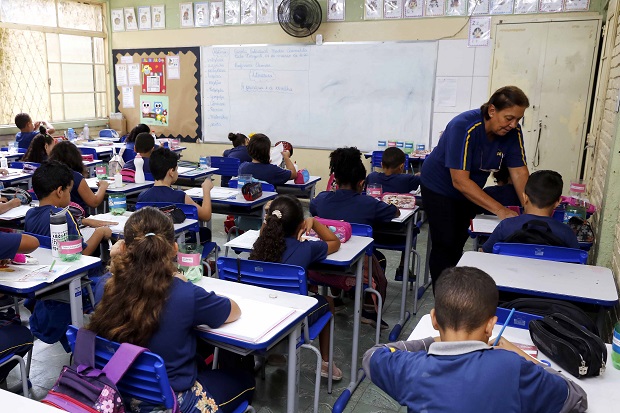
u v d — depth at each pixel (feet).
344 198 9.82
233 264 7.19
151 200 10.77
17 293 6.38
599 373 4.50
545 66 17.92
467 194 8.54
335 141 21.79
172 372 4.90
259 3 21.99
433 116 20.02
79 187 11.27
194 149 24.61
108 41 25.48
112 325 4.73
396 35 20.06
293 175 15.35
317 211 10.05
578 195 12.41
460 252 9.88
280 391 8.26
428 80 19.85
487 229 9.32
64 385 4.48
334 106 21.52
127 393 4.76
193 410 5.01
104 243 10.39
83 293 7.93
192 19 23.43
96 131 25.45
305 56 21.59
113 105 25.75
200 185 16.65
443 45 19.40
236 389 5.58
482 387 3.48
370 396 8.25
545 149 18.35
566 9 17.47
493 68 18.57
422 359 3.80
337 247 8.04
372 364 4.13
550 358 4.76
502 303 6.19
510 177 9.95
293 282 6.86
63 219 7.54
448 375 3.59
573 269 6.93
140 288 4.75
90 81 25.23
